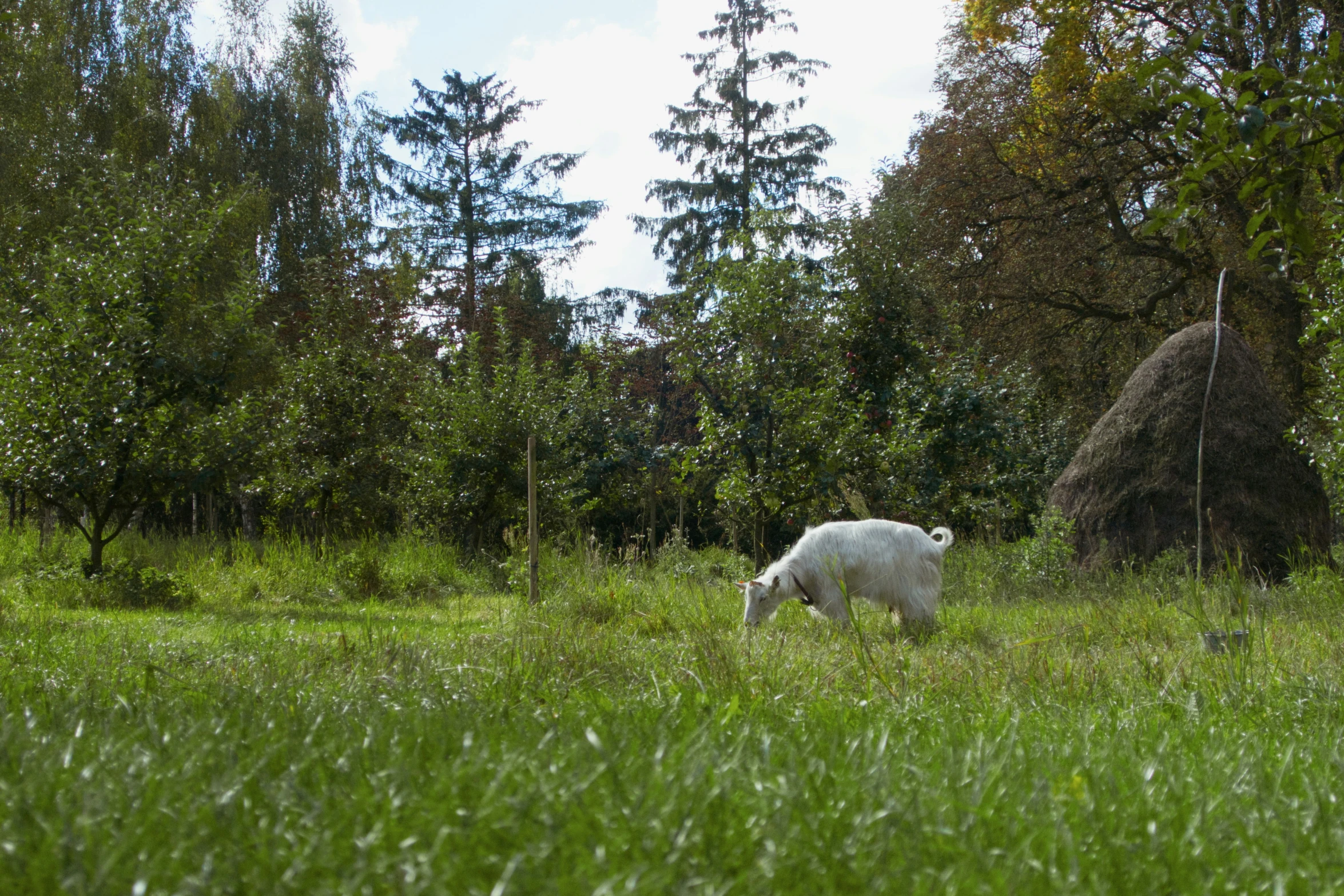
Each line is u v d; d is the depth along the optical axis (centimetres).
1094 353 2470
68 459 1148
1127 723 395
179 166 2256
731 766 257
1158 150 2205
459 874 183
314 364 1900
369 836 196
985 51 2211
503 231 3716
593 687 475
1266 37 1305
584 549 1209
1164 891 194
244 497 2036
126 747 280
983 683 507
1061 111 2270
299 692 409
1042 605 1052
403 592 1351
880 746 295
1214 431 1322
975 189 2388
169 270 1270
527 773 252
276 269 2525
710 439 1492
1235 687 478
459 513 1852
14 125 1917
